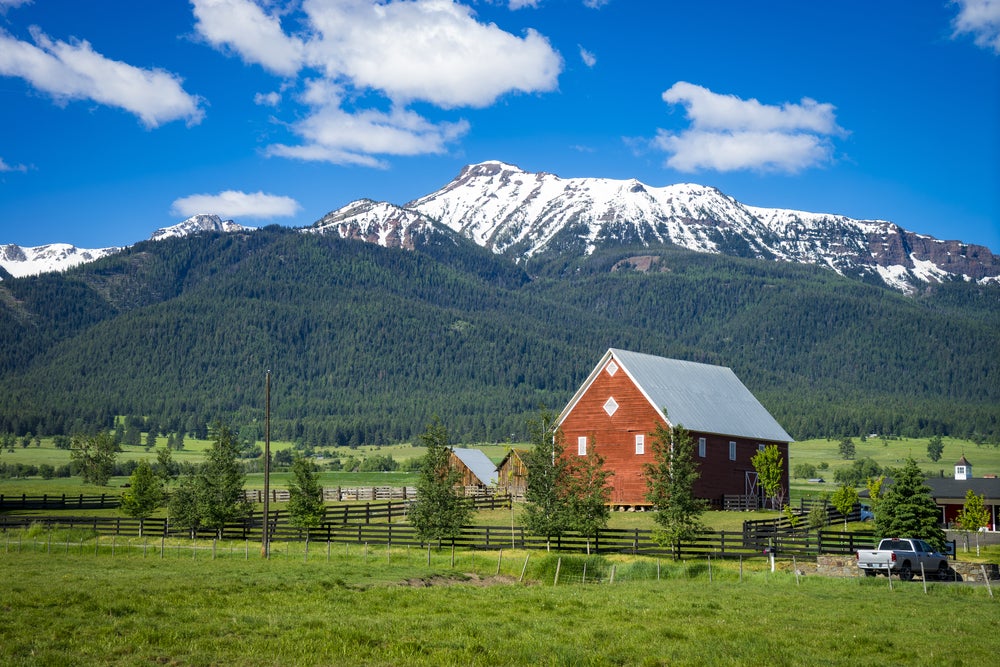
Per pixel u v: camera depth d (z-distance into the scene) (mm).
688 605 34844
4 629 27703
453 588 40000
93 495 105938
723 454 83688
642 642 27781
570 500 55844
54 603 32094
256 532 67875
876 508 61656
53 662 24078
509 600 35812
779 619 32250
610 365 82438
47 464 186875
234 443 70062
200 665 24297
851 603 36344
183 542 64500
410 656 25344
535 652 25906
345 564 50688
